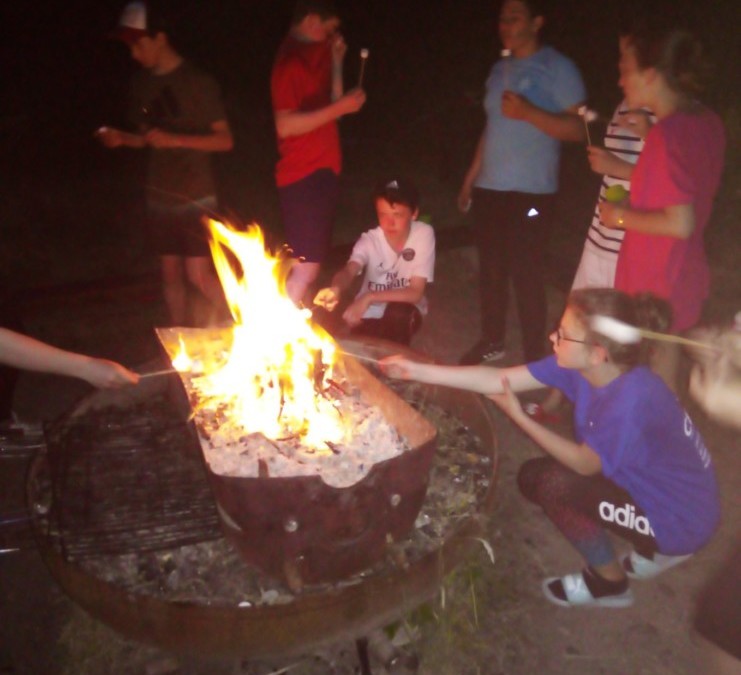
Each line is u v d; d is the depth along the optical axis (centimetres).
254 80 915
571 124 360
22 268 546
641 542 250
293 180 397
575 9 763
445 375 276
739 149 568
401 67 901
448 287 513
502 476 340
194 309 462
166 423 296
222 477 209
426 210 645
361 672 243
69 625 264
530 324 393
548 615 272
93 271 545
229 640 212
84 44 905
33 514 251
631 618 271
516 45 363
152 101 387
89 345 437
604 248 335
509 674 250
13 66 877
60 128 809
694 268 296
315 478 207
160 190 399
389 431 269
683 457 239
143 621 214
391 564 239
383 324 361
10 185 691
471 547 245
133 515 249
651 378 237
